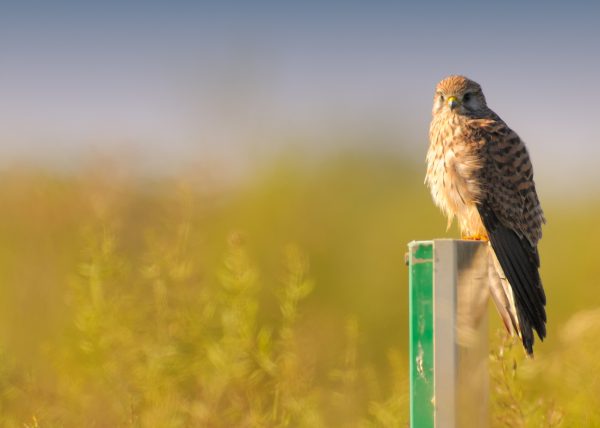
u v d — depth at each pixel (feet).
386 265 49.01
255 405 32.83
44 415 33.01
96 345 34.19
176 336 34.63
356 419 33.50
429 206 55.26
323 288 47.21
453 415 24.22
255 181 53.06
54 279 42.78
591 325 33.47
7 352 36.01
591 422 31.50
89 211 43.60
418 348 24.62
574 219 58.34
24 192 46.21
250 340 33.47
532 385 34.24
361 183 56.34
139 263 40.42
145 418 32.17
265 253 46.75
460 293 24.48
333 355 37.88
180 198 39.91
